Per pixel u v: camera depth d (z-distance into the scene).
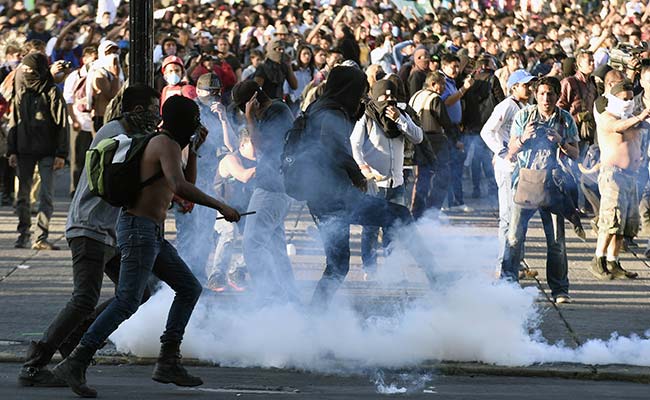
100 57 44.50
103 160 20.03
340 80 24.75
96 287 21.22
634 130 32.72
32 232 38.53
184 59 52.09
